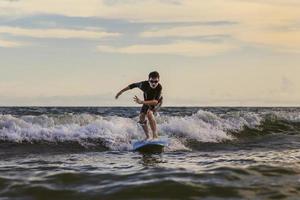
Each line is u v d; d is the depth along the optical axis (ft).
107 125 41.63
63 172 21.88
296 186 19.38
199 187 18.71
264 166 23.47
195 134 44.42
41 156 31.09
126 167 24.82
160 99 37.47
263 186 19.17
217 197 17.47
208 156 31.86
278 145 41.73
